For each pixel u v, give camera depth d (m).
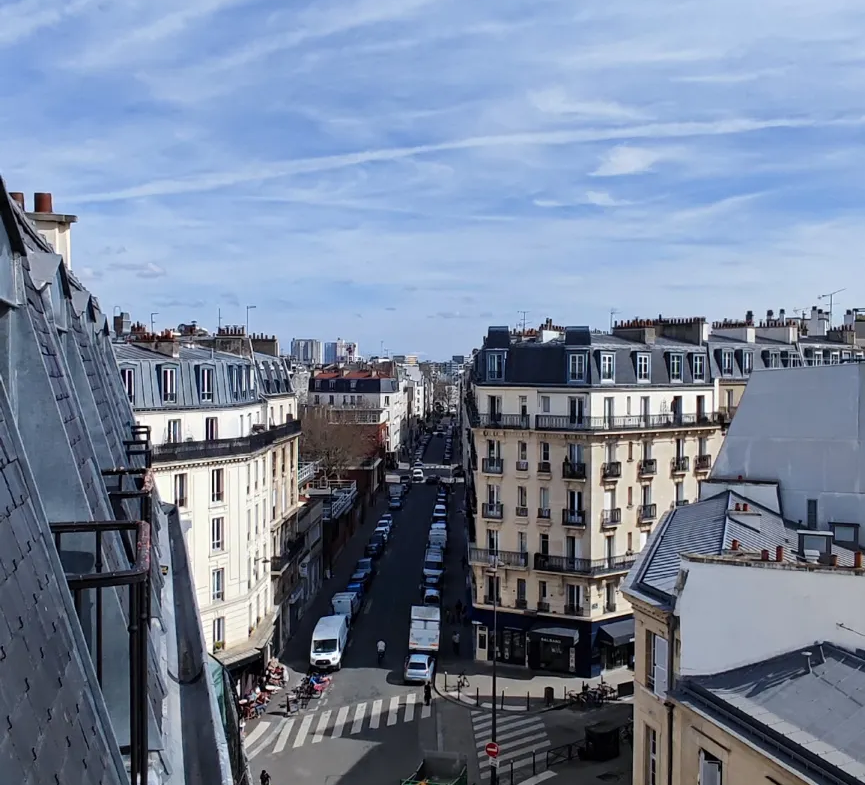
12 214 8.69
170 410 44.84
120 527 8.05
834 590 18.55
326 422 103.56
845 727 15.00
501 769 37.91
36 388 9.12
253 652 46.31
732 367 61.16
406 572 74.81
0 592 5.36
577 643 50.84
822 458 29.52
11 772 4.66
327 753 39.50
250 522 48.22
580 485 50.97
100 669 7.56
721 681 18.44
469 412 69.25
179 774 9.96
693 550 23.19
